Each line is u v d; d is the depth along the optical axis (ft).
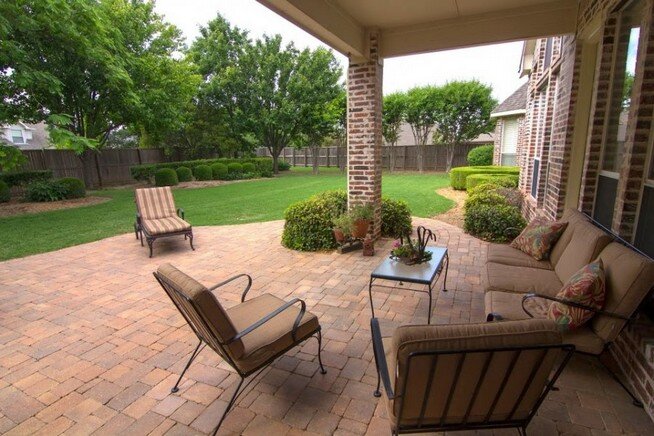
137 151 54.49
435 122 60.34
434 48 16.25
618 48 10.93
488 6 14.37
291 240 18.66
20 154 31.45
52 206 32.73
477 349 4.53
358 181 18.37
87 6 30.30
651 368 6.77
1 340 10.28
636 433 6.49
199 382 8.27
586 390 7.59
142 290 13.73
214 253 18.22
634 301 6.80
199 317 6.37
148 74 40.86
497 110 47.11
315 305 12.05
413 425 5.53
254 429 6.84
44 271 15.97
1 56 27.50
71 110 38.37
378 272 10.40
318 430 6.77
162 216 20.44
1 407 7.61
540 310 8.16
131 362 9.12
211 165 51.88
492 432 6.63
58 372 8.76
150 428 6.93
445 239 19.52
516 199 25.89
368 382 8.12
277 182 49.47
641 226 8.71
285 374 8.45
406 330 4.66
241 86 55.88
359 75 17.35
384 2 13.80
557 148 15.85
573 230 10.70
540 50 22.79
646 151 8.54
